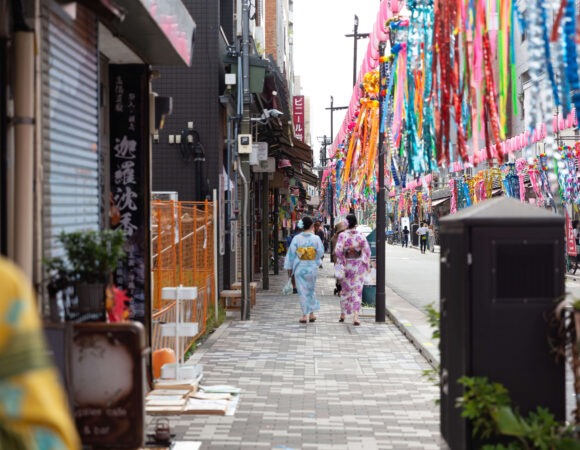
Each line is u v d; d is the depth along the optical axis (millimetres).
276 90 21375
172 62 9664
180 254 12992
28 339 2305
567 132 34500
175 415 8711
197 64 18609
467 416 5195
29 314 2332
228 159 18953
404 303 21438
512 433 5070
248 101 18344
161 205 11594
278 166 30062
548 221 5309
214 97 18594
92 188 7066
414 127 8914
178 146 18453
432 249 60875
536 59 6660
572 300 5273
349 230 17203
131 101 9398
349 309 17156
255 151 18484
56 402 2330
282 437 7805
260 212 34531
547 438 5031
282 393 9922
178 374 9898
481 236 5297
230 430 8070
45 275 5805
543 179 28031
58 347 5410
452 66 7840
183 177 18453
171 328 10031
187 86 18609
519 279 5312
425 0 8688
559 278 5316
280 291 26641
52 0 5957
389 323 17484
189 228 14211
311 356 12836
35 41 5645
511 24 7613
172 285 12453
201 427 8188
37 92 5680
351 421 8484
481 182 36938
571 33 6613
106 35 8109
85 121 6879
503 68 7738
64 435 2320
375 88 18297
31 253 5621
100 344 5496
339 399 9594
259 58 18422
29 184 5613
